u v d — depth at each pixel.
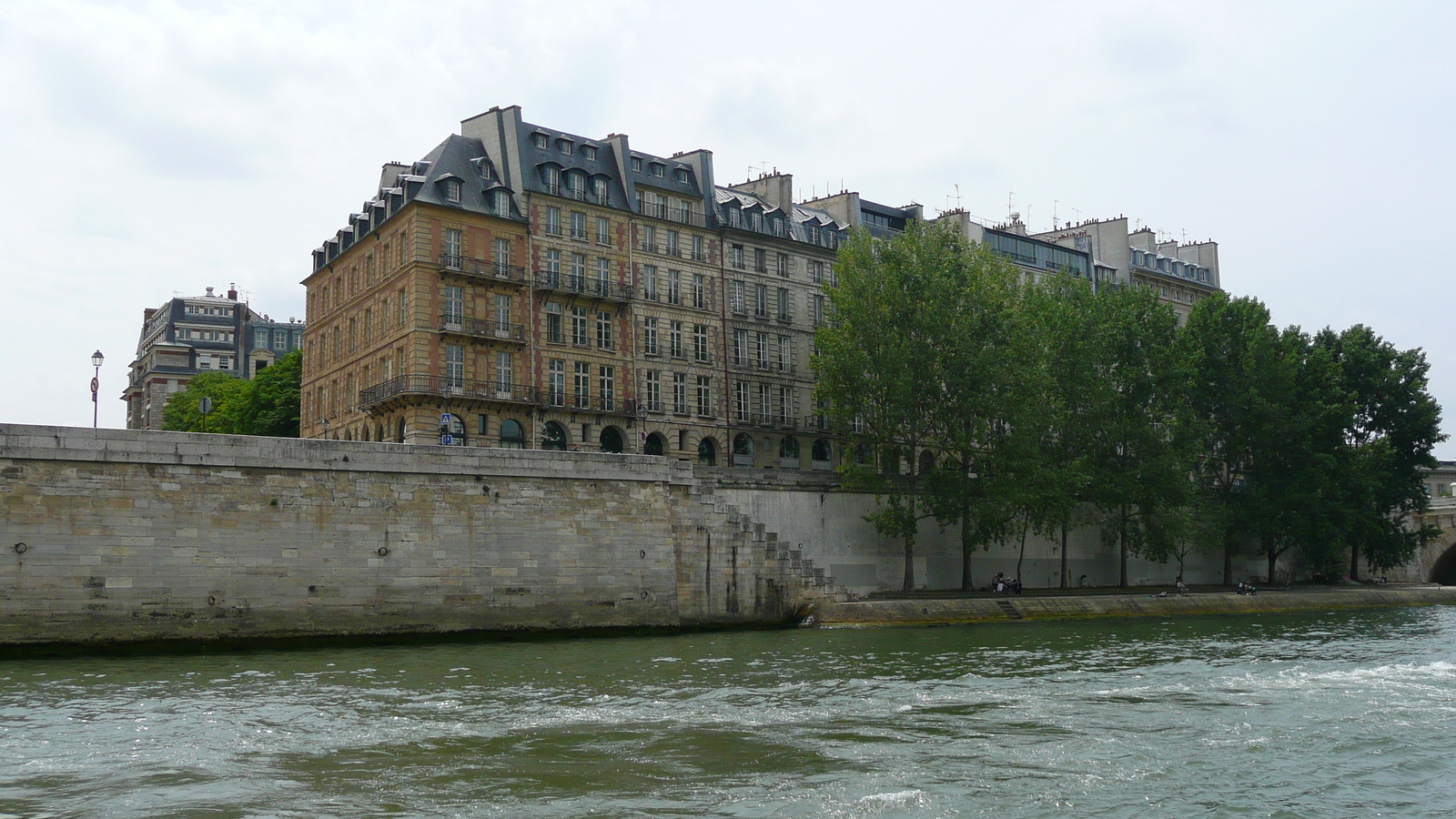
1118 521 69.56
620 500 45.66
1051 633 45.84
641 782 17.33
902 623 49.94
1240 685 28.56
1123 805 16.58
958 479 59.66
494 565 42.06
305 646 37.66
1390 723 23.02
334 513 38.81
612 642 40.88
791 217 79.81
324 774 17.67
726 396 73.06
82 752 19.12
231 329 132.25
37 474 33.81
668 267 71.38
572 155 69.38
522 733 21.12
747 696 26.06
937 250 63.41
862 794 16.72
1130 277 102.38
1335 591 71.38
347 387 69.62
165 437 35.84
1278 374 74.38
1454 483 104.19
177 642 35.44
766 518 56.59
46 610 33.53
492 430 62.94
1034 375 61.28
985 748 20.16
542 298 65.56
